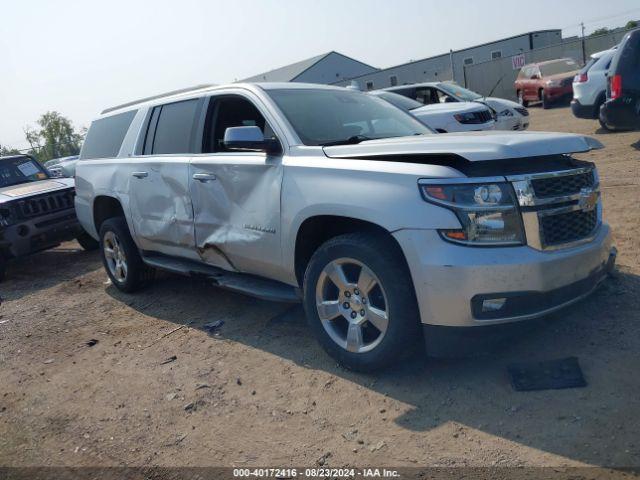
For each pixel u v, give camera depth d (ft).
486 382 11.28
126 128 19.70
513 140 11.05
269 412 11.42
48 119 180.96
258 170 13.80
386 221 10.99
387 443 9.93
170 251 17.63
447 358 12.39
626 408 9.83
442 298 10.51
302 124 14.02
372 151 12.00
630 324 12.58
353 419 10.78
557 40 113.29
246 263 14.69
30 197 26.21
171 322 17.20
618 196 22.99
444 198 10.55
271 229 13.52
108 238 20.57
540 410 10.14
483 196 10.50
